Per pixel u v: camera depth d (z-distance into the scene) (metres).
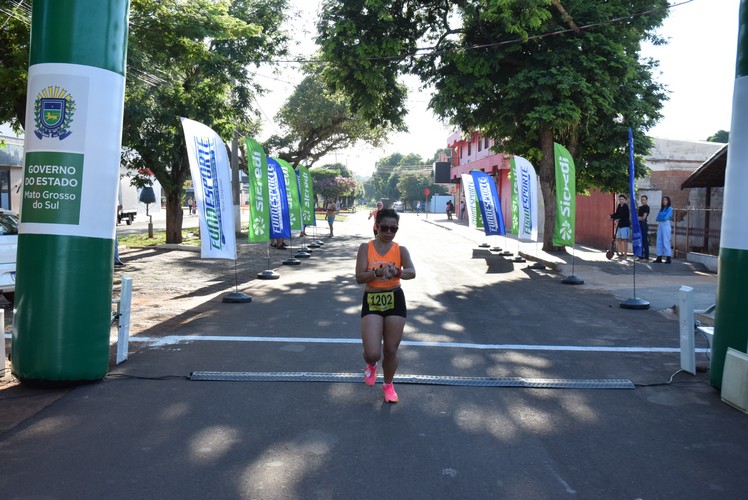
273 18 23.72
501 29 17.83
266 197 13.52
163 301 11.16
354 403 5.55
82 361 5.93
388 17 17.77
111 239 6.19
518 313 10.28
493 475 4.13
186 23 13.69
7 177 29.45
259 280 14.23
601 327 9.20
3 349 6.25
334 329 8.80
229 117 21.58
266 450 4.49
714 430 5.02
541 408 5.50
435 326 9.12
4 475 4.05
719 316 6.05
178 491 3.85
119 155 6.26
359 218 63.34
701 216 21.16
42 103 5.82
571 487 3.98
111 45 6.05
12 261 9.98
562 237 13.61
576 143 19.19
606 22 16.20
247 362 6.91
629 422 5.18
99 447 4.52
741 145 5.85
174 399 5.62
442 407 5.48
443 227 39.91
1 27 11.92
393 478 4.06
